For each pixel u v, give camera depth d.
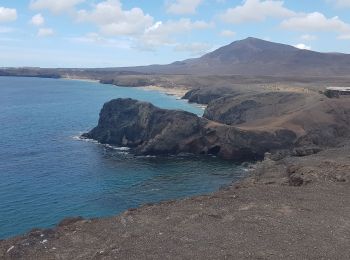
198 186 49.25
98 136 76.75
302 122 70.69
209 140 67.06
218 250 18.05
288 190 27.66
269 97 91.88
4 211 40.09
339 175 31.47
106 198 44.56
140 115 71.75
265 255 17.56
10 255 18.42
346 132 71.38
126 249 18.34
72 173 54.22
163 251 18.03
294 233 19.86
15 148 67.88
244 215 22.28
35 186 48.22
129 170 56.47
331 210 23.22
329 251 17.92
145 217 22.42
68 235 20.42
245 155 65.25
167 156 65.88
